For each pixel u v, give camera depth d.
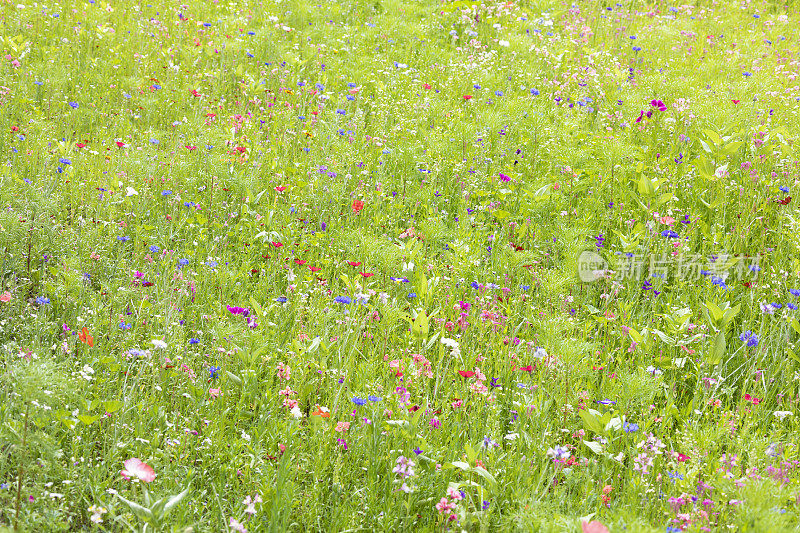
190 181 5.94
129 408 3.55
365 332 4.43
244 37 9.48
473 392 3.90
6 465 3.23
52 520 2.99
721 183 5.93
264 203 5.89
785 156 6.30
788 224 5.43
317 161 6.39
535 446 3.53
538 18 10.98
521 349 4.36
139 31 9.41
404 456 3.38
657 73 8.53
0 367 3.77
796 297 4.84
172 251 5.10
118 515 3.12
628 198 5.97
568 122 7.02
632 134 6.99
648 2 12.53
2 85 7.48
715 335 4.36
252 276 5.06
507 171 6.41
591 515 3.01
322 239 5.43
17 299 4.34
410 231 5.43
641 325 4.69
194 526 3.07
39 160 5.91
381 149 6.83
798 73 9.16
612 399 3.98
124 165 6.01
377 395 3.75
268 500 3.16
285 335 4.35
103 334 4.11
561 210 5.89
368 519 3.25
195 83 7.99
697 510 3.10
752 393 4.22
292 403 3.61
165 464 3.30
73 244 4.97
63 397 3.40
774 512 2.87
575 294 5.05
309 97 7.98
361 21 10.91
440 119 7.45
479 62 9.06
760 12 12.18
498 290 4.84
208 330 4.27
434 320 4.56
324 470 3.43
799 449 3.71
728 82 8.45
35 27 9.16
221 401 3.73
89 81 8.10
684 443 3.54
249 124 7.09
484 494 3.28
